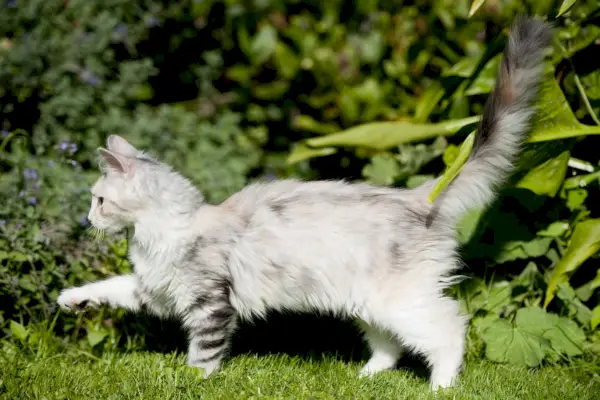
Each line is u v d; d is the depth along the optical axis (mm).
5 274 2115
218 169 2520
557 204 2174
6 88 2494
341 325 2180
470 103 2309
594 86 2203
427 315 1964
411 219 1978
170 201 1986
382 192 2006
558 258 2170
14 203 2189
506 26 2279
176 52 2807
